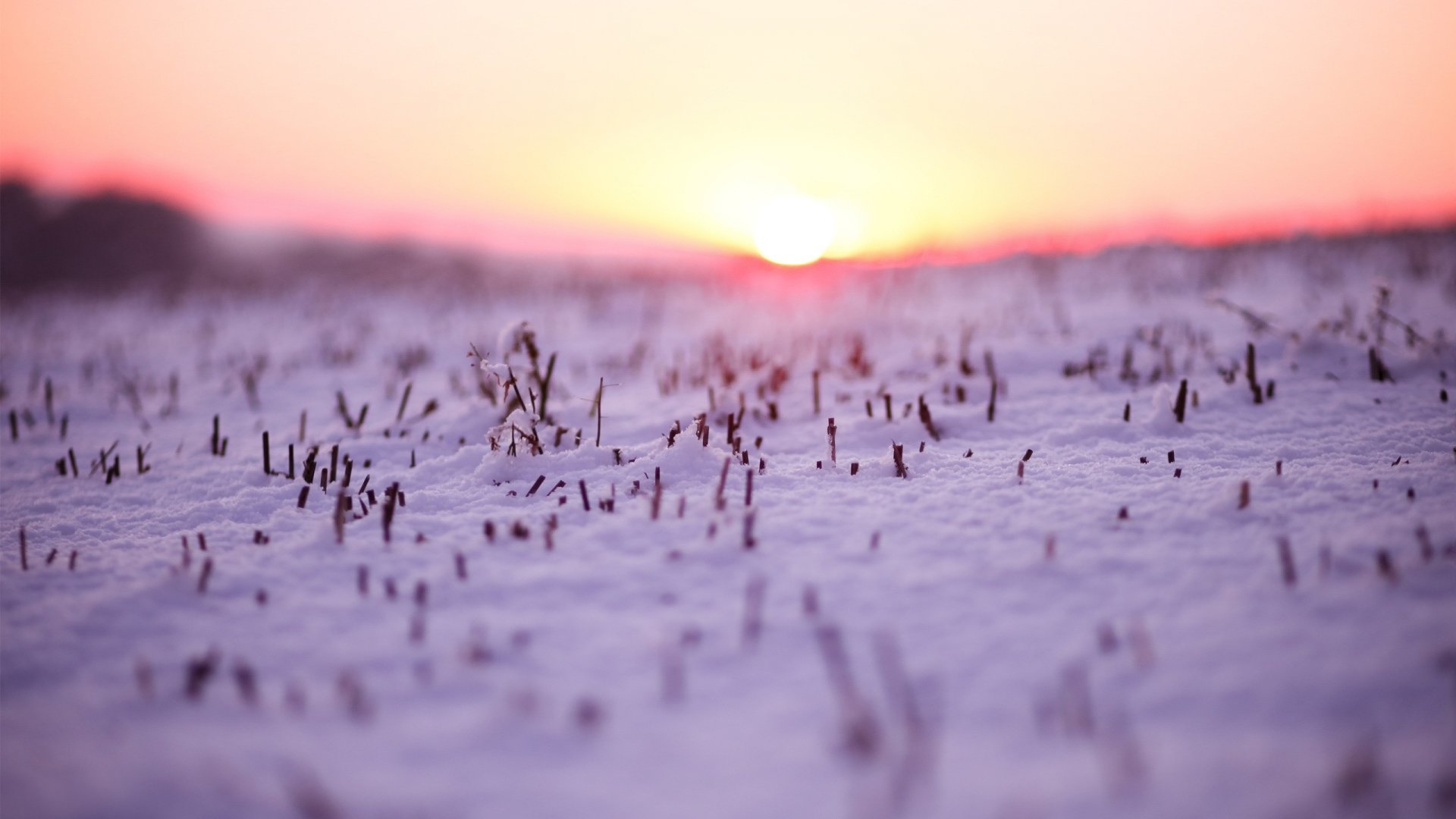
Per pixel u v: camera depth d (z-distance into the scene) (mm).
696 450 3521
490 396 4594
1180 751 1561
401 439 4516
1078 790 1461
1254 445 3619
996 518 2742
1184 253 13086
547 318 11148
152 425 5738
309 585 2461
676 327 10266
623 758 1615
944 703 1763
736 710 1760
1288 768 1484
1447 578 2078
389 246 21328
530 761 1609
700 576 2406
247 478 3906
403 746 1667
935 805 1442
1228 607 2061
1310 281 9250
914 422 4289
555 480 3457
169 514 3424
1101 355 5852
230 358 8398
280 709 1816
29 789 1555
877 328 8523
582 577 2418
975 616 2117
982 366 5832
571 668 1947
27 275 20094
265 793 1532
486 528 2758
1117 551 2414
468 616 2227
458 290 14414
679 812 1459
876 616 2141
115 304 14734
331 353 8609
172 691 1905
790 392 5516
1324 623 1938
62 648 2104
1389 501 2650
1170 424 4004
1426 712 1611
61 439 5305
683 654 1987
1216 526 2557
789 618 2143
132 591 2400
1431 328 6227
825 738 1646
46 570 2680
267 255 22812
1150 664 1848
